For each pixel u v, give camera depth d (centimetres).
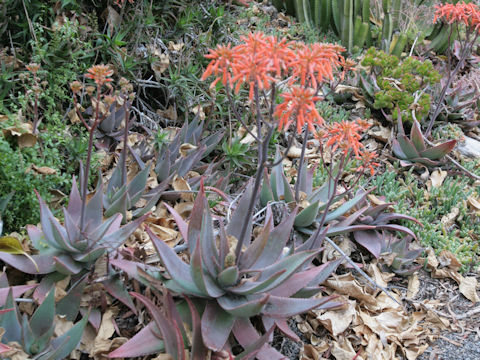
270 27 199
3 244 85
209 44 152
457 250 124
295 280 88
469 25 141
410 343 101
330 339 98
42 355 76
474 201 140
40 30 115
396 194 138
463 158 164
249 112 147
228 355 76
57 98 122
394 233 127
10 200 96
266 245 90
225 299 83
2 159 92
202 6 158
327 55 69
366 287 111
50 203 102
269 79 64
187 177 126
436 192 141
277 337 94
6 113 107
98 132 120
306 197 118
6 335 77
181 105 143
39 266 86
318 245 100
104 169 118
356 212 113
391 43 203
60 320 82
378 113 175
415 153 153
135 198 106
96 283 87
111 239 90
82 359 84
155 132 131
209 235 84
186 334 81
